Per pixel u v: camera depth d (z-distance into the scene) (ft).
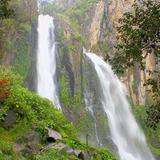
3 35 107.76
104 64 147.02
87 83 134.00
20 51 118.01
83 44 157.48
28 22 128.88
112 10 163.53
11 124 40.40
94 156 40.14
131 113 140.77
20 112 41.93
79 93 128.47
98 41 157.79
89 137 119.34
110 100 138.00
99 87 136.87
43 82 122.52
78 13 171.94
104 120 128.47
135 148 130.11
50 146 38.47
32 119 42.22
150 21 27.48
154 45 28.50
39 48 130.00
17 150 37.06
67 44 136.98
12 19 105.09
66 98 124.06
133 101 145.07
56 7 205.16
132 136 133.08
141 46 28.63
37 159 36.06
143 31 27.86
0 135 38.24
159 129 136.36
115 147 123.24
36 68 123.24
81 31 165.48
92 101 130.82
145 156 129.80
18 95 43.78
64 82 127.44
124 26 29.50
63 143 39.47
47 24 142.00
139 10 29.17
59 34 142.41
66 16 174.19
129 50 28.94
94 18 165.07
